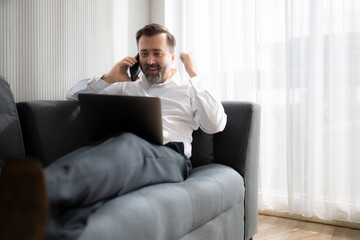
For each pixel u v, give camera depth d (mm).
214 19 2443
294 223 2160
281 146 2236
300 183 2162
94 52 2137
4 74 1621
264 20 2252
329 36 2021
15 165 659
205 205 1317
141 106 1287
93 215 885
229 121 1827
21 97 1704
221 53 2398
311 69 2088
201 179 1424
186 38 2543
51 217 748
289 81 2152
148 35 1810
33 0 1740
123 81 1943
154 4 2719
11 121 1353
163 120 1729
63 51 1920
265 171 2271
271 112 2266
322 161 2102
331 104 2039
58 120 1591
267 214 2332
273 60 2238
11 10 1639
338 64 2035
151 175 1216
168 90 1865
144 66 1826
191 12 2523
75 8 1988
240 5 2363
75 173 854
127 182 1059
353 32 1974
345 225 2088
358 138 1986
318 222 2166
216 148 1838
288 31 2143
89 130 1406
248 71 2322
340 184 2041
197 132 1860
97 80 1892
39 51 1784
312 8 2076
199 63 2518
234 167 1766
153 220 1019
